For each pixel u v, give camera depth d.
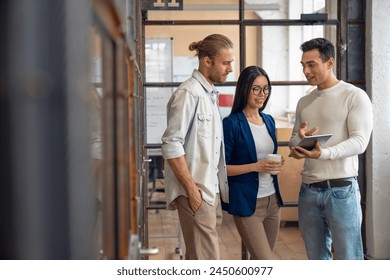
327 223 2.95
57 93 0.42
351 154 2.74
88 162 0.47
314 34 3.88
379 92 3.86
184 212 2.58
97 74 0.60
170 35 3.70
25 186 0.42
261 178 2.81
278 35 4.03
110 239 0.73
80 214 0.45
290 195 3.93
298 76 4.14
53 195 0.43
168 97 3.72
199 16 3.71
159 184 3.76
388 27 3.82
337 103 2.85
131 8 1.61
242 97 2.84
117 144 0.81
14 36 0.42
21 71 0.41
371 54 3.83
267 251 2.80
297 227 4.00
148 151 3.74
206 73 2.62
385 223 3.99
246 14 3.76
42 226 0.43
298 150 2.75
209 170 2.57
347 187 2.85
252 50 3.96
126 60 1.06
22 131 0.41
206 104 2.57
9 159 0.42
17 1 0.42
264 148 2.84
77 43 0.44
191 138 2.56
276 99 4.28
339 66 3.85
